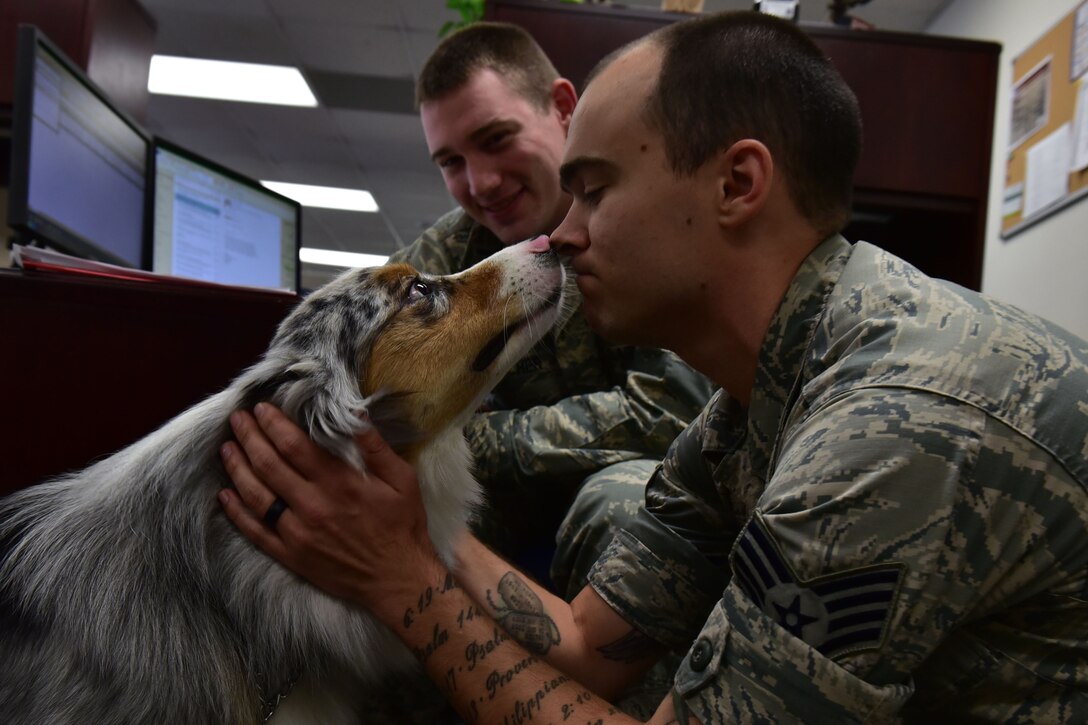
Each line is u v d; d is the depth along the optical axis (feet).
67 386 5.92
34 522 4.85
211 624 4.34
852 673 3.22
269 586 4.37
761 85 4.07
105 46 13.12
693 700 3.47
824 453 3.40
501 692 4.05
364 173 31.17
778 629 3.33
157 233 9.61
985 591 3.34
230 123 26.96
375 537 4.18
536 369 7.54
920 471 3.23
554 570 6.55
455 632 4.18
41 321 5.86
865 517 3.25
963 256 10.10
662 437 6.70
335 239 40.63
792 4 9.91
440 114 8.04
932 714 3.78
